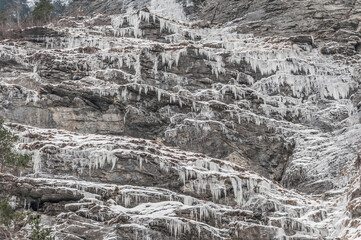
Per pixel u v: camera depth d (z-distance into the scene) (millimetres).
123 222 57688
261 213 62156
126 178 64875
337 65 93062
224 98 84562
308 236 59719
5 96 79375
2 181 60250
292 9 108125
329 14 106438
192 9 118750
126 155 65688
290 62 90750
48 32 96188
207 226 59219
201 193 65188
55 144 66062
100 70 84750
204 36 103188
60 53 87750
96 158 65375
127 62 86188
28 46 94562
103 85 82688
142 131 78875
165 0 121562
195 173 66000
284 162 79250
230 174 67125
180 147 77875
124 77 84062
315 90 89000
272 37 100125
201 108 81000
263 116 84438
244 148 79000
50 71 85188
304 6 108062
